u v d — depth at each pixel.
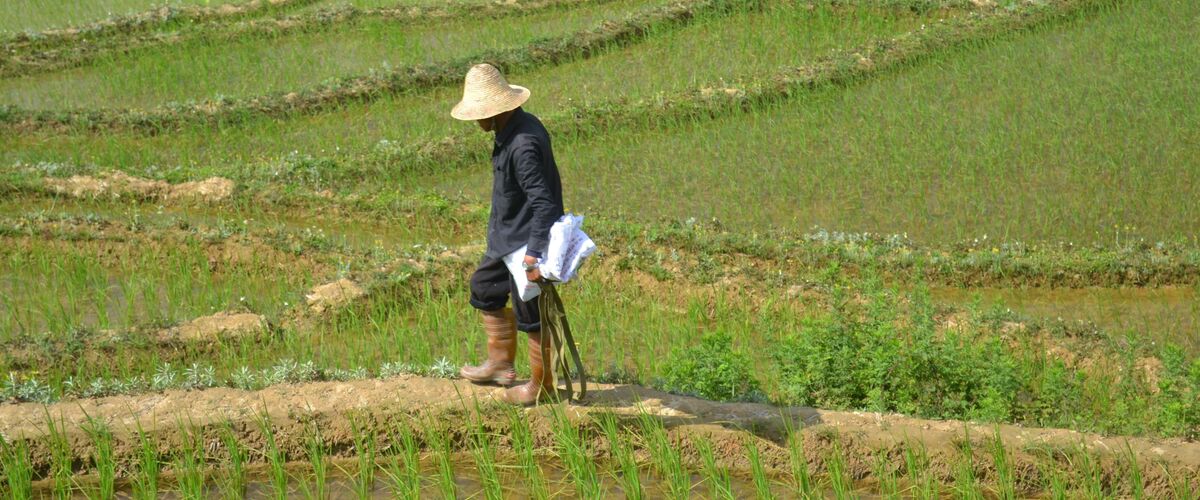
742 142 14.80
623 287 10.52
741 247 11.42
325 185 13.38
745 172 13.80
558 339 6.48
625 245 11.23
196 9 21.41
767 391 8.17
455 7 21.22
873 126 15.09
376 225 12.59
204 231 11.43
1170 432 6.91
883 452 6.73
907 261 10.98
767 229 12.11
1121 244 11.48
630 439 6.84
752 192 13.20
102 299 9.91
